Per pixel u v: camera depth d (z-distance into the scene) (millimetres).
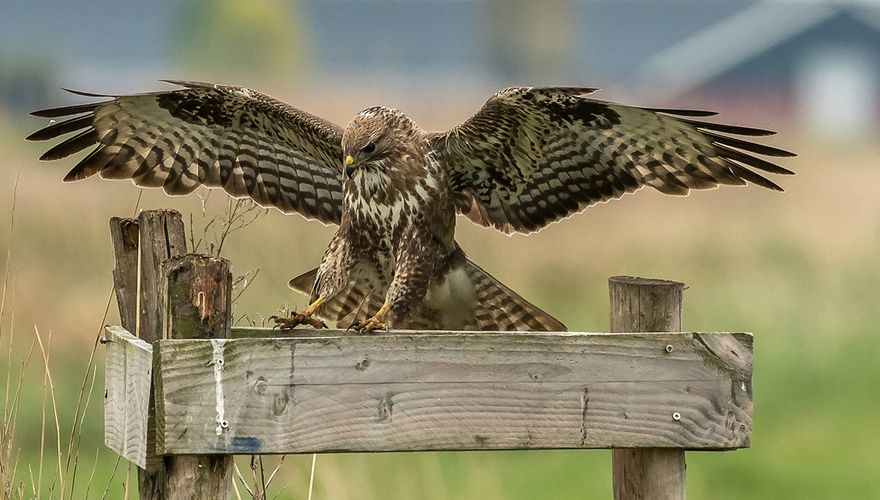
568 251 25375
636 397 7617
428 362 7371
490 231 24125
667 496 7762
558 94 9336
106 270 20219
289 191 10547
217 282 7117
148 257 8094
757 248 27844
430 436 7371
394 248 10062
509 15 103188
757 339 21109
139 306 8102
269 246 17016
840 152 61062
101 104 9742
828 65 97438
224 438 7035
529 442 7496
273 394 7117
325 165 10477
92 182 27453
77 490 12961
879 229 31172
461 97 63156
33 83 81438
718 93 98000
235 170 10422
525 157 10047
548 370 7520
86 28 120562
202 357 7008
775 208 34500
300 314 8781
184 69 94562
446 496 14234
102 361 16500
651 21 120062
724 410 7695
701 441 7680
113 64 116312
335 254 10055
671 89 97625
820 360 20344
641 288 7949
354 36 118125
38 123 67000
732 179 9516
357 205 10031
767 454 17484
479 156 10125
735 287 24250
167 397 6949
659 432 7641
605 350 7586
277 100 10219
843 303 23375
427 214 10023
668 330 7941
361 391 7270
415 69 115125
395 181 9945
